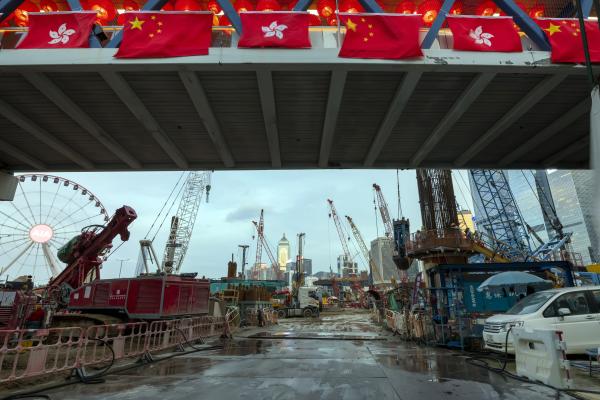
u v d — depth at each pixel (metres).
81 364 7.92
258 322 27.17
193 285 17.75
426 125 12.80
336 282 109.31
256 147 14.34
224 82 10.00
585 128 13.11
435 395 6.28
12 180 15.58
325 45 9.52
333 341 15.88
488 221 50.56
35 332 7.17
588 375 7.57
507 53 9.30
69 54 8.80
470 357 10.55
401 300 25.84
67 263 19.05
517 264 13.34
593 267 29.84
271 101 10.67
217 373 8.45
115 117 11.73
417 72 9.38
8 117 11.21
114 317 15.52
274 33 9.16
